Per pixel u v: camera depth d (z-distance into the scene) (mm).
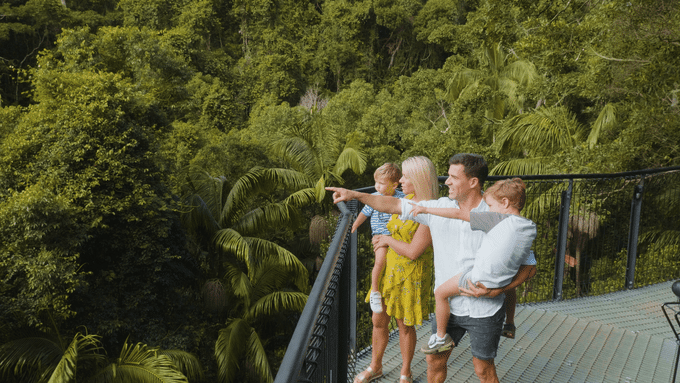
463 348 3336
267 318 16078
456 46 31828
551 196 4637
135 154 13375
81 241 11469
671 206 5367
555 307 4250
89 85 13039
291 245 19781
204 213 14266
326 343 1371
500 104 22578
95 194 12328
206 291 14102
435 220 2254
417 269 2611
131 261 13172
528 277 2191
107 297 12586
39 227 10836
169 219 13828
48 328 10906
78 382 10516
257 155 23359
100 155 12273
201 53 54812
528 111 20734
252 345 14094
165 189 14086
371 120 26359
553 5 10961
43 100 13070
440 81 28828
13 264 10836
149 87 20141
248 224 15297
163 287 13820
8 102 45438
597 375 3039
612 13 9898
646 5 9445
